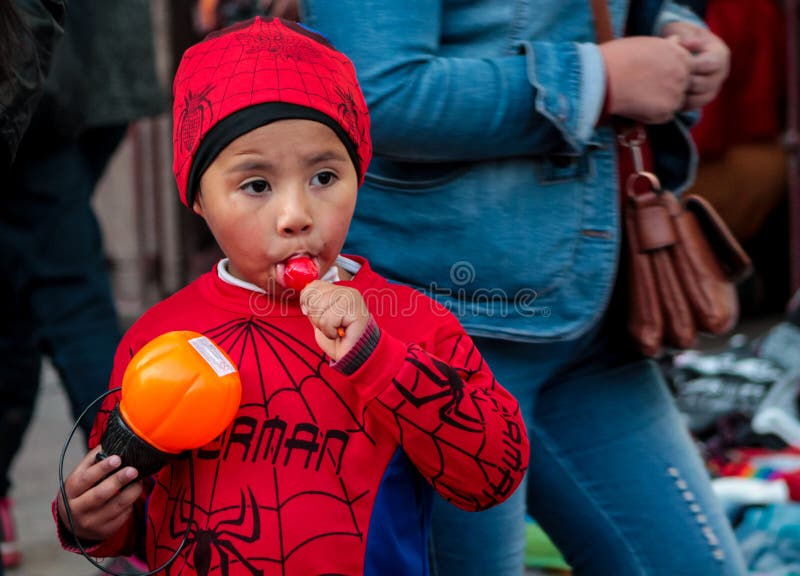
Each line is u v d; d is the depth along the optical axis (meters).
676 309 3.71
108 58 5.96
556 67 3.32
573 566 4.00
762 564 5.57
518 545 3.59
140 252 13.28
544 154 3.45
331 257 2.77
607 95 3.40
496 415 2.75
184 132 2.78
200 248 13.30
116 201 13.31
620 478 3.79
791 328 7.32
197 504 2.73
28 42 3.05
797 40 10.62
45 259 5.58
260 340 2.80
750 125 11.52
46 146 5.56
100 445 2.71
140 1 6.19
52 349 5.64
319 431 2.72
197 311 2.89
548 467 3.85
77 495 2.71
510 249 3.45
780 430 6.76
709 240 3.83
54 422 9.02
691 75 3.66
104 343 5.68
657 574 3.79
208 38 2.85
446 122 3.28
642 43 3.46
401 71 3.27
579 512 3.85
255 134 2.64
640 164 3.64
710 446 6.90
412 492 2.84
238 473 2.70
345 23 3.29
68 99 5.45
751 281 11.77
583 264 3.52
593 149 3.52
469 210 3.44
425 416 2.61
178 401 2.57
